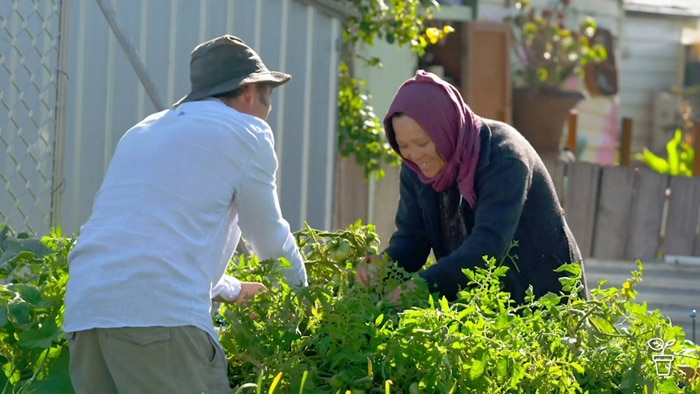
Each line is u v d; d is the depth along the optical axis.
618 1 27.53
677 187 17.06
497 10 24.47
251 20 13.74
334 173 14.41
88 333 6.61
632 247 17.05
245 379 7.05
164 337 6.51
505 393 6.63
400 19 16.50
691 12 30.89
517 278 8.63
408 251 9.20
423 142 8.30
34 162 12.54
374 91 20.91
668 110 31.09
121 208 6.73
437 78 8.38
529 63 24.62
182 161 6.74
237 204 6.94
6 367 7.36
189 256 6.64
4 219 12.48
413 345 6.62
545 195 8.59
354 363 6.95
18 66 12.49
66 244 8.20
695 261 16.97
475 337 6.53
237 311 7.18
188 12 13.45
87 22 12.90
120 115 13.12
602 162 28.03
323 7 14.07
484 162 8.27
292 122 14.08
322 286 7.36
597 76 27.33
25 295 7.35
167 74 13.36
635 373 6.78
